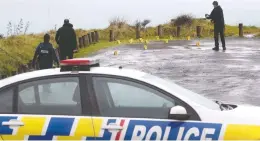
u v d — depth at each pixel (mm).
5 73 17766
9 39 25078
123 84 6273
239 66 19062
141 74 6555
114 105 6191
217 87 14398
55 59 15852
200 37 42062
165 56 24109
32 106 6262
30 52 24016
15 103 6273
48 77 6363
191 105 6105
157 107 6129
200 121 6020
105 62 22094
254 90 13766
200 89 14102
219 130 5969
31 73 6535
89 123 6074
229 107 6664
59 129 6094
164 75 17156
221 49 27062
